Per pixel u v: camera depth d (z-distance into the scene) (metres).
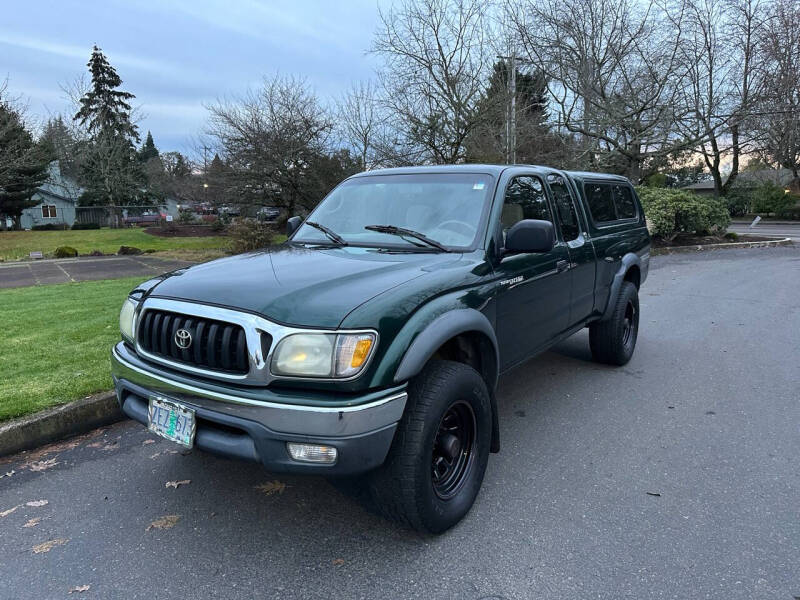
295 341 2.44
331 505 3.23
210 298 2.72
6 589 2.54
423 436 2.65
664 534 2.92
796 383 5.32
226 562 2.72
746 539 2.86
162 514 3.15
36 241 27.09
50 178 42.69
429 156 18.38
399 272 2.93
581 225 4.79
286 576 2.62
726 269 13.78
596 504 3.22
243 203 24.02
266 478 3.54
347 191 4.23
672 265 14.65
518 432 4.25
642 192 18.08
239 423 2.48
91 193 45.62
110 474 3.61
